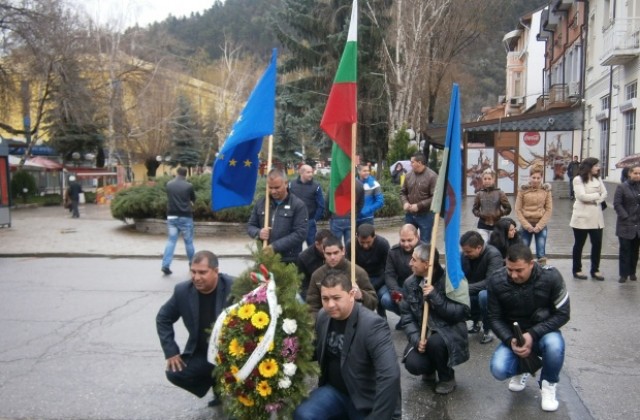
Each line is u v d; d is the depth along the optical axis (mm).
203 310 4500
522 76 48219
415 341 5086
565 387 5051
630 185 8875
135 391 5094
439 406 4723
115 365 5719
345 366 3758
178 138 44812
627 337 6391
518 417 4492
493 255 6285
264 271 3891
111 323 7184
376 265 6984
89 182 44688
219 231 15406
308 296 5645
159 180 17766
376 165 32688
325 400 3797
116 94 36469
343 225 9875
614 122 20844
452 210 5047
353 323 3736
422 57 29047
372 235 6711
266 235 5691
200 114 50031
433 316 5086
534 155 25312
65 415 4617
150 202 16125
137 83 38031
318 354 3914
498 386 5145
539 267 4766
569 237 13203
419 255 5094
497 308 4887
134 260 12055
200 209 15367
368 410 3729
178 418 4570
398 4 27000
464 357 4988
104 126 37062
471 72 51500
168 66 41625
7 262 11883
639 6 18391
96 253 12562
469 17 32875
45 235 15984
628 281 9109
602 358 5758
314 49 32562
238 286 4078
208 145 48250
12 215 24438
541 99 34688
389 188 17859
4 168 18109
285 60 33094
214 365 4277
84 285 9453
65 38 28891
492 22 35625
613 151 20891
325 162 35688
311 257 6434
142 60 38562
